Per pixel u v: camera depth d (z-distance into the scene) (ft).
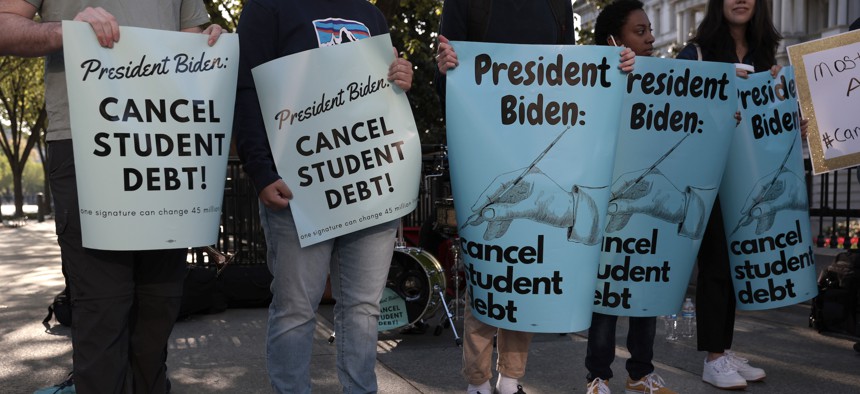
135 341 8.51
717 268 11.74
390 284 16.28
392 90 8.78
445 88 9.52
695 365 13.46
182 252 8.70
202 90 7.78
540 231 8.78
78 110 7.28
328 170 8.50
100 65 7.31
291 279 8.54
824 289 16.01
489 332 9.95
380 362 13.94
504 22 9.76
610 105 8.84
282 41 8.50
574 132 8.75
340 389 11.93
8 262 36.47
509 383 10.24
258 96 8.39
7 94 117.91
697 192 9.98
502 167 8.80
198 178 7.79
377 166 8.65
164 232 7.62
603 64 8.76
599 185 8.85
